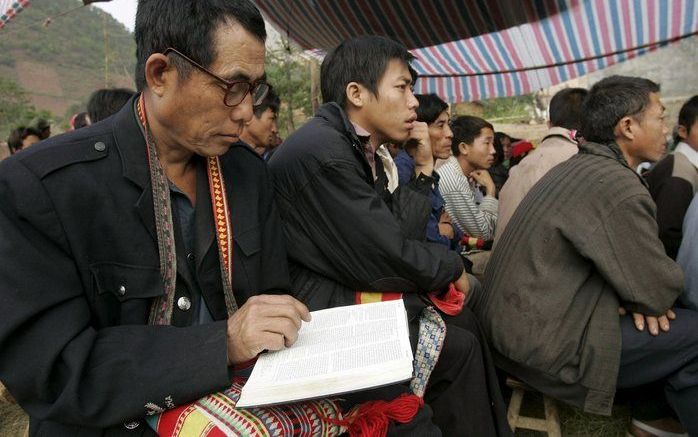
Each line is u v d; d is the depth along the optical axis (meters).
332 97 1.78
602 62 5.13
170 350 0.98
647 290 1.74
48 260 0.95
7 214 0.93
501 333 1.93
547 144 2.71
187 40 0.97
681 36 4.32
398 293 1.52
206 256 1.16
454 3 3.89
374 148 1.77
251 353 1.00
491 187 3.53
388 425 1.15
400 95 1.69
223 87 1.00
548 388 1.90
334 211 1.48
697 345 1.75
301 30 4.48
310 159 1.50
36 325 0.92
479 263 3.02
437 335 1.50
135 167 1.06
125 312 1.04
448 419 1.61
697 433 1.76
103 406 0.92
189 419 0.95
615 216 1.75
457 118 3.39
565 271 1.85
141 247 1.06
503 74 5.62
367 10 4.00
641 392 1.99
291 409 1.01
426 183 2.12
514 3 3.93
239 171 1.28
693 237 1.92
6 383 0.91
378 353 1.00
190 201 1.17
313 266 1.55
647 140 1.97
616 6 4.04
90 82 82.75
